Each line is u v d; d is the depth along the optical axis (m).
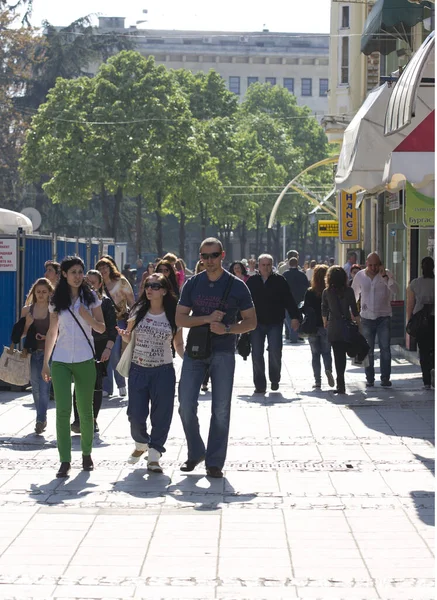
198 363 10.42
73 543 7.80
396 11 21.44
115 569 7.12
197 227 107.19
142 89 57.25
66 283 10.67
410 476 10.19
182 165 57.28
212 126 67.81
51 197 57.12
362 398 16.14
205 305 10.33
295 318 16.78
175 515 8.68
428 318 16.75
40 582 6.82
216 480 10.11
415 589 6.64
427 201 16.11
